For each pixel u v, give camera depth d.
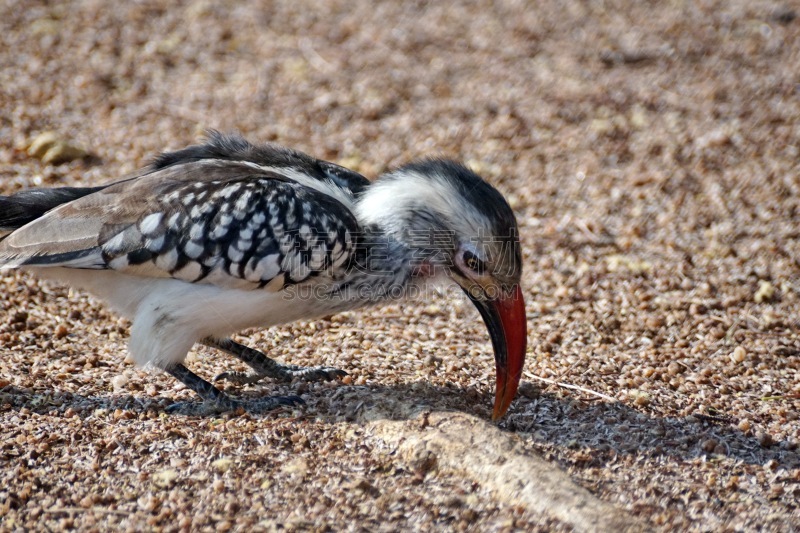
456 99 20.67
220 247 9.82
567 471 9.28
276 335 12.55
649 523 8.45
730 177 17.25
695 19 23.78
